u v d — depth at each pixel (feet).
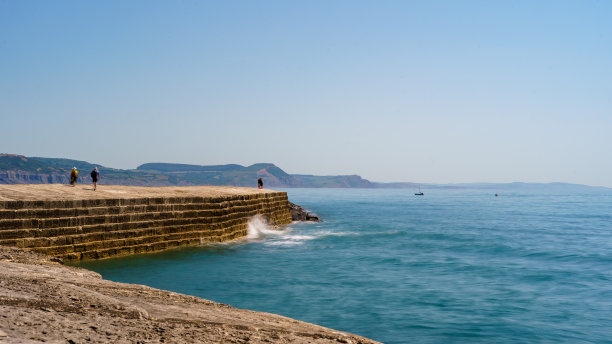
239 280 67.05
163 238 85.81
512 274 76.18
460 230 152.97
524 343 43.78
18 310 18.39
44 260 48.29
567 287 66.85
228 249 93.91
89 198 75.05
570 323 49.85
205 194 108.47
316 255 91.76
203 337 18.74
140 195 89.30
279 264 80.79
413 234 136.15
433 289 64.54
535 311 54.24
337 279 69.92
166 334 18.20
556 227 169.17
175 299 31.01
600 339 44.96
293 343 20.59
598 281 71.05
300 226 156.76
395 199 575.38
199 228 94.73
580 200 562.66
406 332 46.21
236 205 112.06
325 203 415.03
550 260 91.40
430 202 468.34
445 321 50.03
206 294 58.34
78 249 70.64
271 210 146.41
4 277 27.48
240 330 21.83
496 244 115.34
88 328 17.34
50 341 14.71
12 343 13.61
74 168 100.63
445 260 89.45
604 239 128.98
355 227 157.38
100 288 30.09
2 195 69.36
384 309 54.13
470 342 43.73
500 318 51.26
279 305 54.70
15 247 59.77
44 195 73.92
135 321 20.07
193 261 79.00
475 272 77.66
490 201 517.96
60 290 24.62
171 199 87.86
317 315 51.26
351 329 46.80
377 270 77.97
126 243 78.13
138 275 66.33
